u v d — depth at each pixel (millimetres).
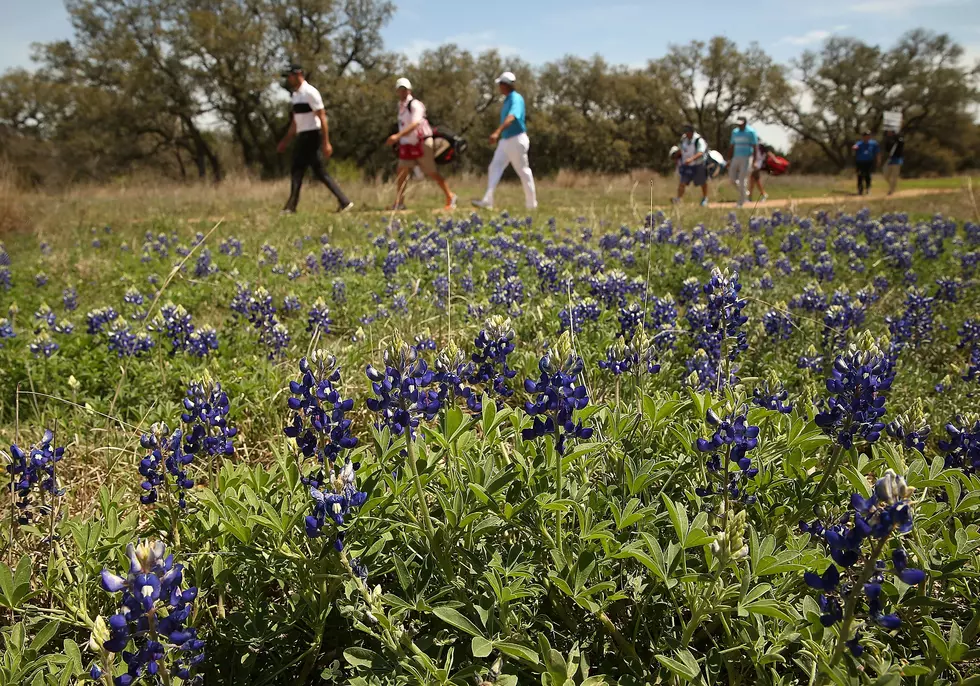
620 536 2400
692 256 8820
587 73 67500
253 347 5570
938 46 69000
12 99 57219
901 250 8867
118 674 2029
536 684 2090
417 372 2297
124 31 49906
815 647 1957
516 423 2740
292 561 2285
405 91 14383
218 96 51406
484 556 2367
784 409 3100
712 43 67125
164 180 34031
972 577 2186
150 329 5648
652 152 70188
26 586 2215
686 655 2031
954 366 5035
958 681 1966
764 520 2605
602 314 5316
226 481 2750
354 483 2229
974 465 2631
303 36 52094
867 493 2354
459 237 10289
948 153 69938
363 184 22703
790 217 14094
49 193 26172
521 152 14547
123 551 2484
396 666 2029
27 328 6500
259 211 15516
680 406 2941
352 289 7273
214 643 2312
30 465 2709
